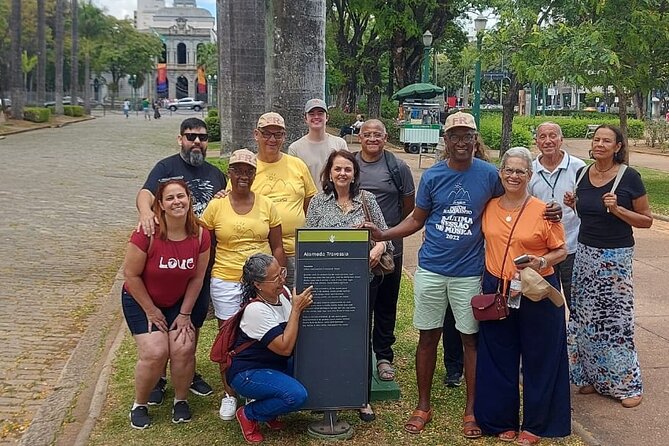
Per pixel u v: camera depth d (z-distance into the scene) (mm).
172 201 4363
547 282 4145
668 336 6406
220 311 4785
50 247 10070
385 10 27844
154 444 4324
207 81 94625
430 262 4441
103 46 75188
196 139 5102
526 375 4379
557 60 14125
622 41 13984
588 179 5020
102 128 41969
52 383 5414
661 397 5113
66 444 4344
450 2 28688
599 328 5016
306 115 5688
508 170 4211
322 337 4359
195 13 114812
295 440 4395
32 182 16766
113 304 7352
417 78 33188
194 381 5105
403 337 6254
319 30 7195
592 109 61156
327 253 4312
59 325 6766
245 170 4613
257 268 4250
